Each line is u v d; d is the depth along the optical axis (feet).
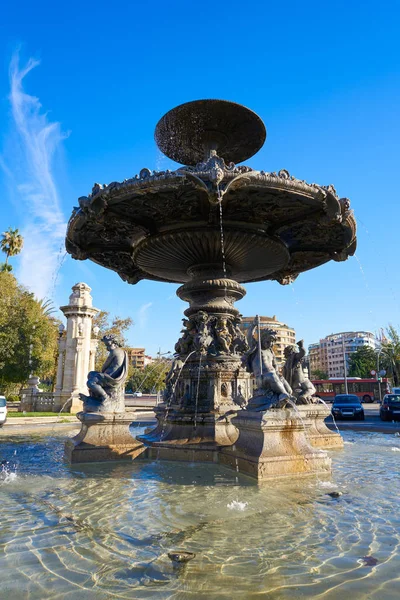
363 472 20.58
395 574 9.14
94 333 103.40
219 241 26.32
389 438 37.99
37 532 11.68
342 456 26.27
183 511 13.67
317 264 34.86
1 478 18.92
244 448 20.62
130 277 36.52
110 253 32.30
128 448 23.72
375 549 10.52
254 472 18.51
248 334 22.44
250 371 21.98
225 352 27.63
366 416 80.48
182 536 11.34
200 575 9.03
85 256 31.32
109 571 9.22
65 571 9.23
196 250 27.30
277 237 27.76
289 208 24.00
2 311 92.02
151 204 23.34
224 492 16.26
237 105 26.25
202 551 10.31
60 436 41.57
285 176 21.45
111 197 22.44
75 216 25.53
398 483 17.95
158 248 27.40
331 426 50.14
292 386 31.83
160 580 8.80
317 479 18.72
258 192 21.85
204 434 24.66
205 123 28.02
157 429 28.40
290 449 19.57
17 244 136.67
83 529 11.91
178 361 29.14
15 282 102.99
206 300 29.14
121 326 128.98
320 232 27.76
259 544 10.78
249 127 28.22
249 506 14.26
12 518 12.96
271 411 19.58
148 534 11.50
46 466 22.12
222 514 13.33
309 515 13.23
